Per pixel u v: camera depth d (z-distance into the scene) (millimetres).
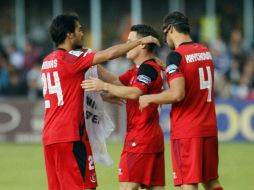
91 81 28875
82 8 81375
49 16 81625
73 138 28828
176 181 29516
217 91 72750
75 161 28906
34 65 75562
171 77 28828
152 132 29938
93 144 29953
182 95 28594
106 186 42281
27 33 81438
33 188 42156
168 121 59875
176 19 29703
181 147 29281
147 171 29984
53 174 29422
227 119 60219
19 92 72188
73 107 28953
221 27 81312
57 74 29062
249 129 60219
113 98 31297
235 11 81750
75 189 28906
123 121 60031
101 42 80875
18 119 61500
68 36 29516
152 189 30344
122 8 81250
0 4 81625
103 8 81250
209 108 29594
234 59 74250
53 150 29109
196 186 29500
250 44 80625
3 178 45531
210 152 29578
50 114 29281
